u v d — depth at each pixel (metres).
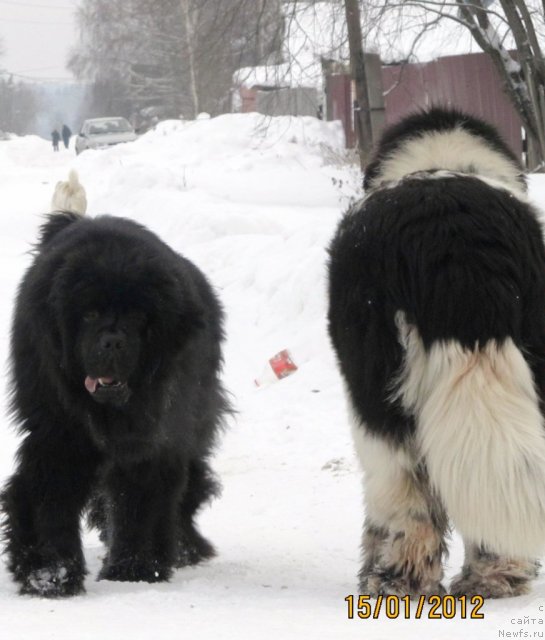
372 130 25.16
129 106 85.25
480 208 5.44
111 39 75.69
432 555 5.46
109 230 6.08
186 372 6.38
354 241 5.61
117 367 5.71
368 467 5.60
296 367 13.02
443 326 5.21
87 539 8.02
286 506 8.64
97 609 5.33
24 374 6.15
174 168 30.59
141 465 6.30
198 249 18.67
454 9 28.22
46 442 6.08
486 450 5.01
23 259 20.84
